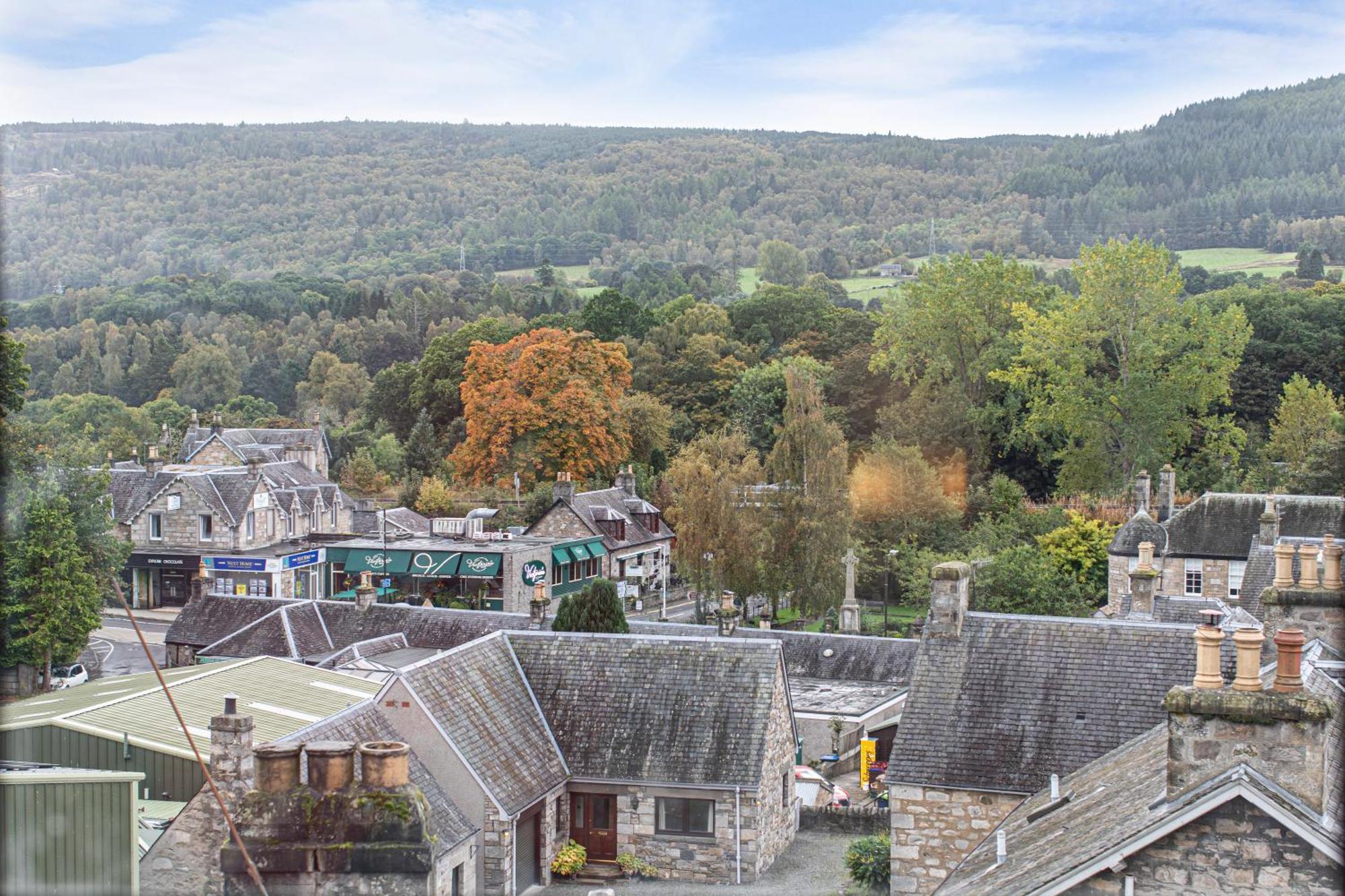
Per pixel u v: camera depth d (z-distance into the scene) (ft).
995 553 291.99
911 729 104.32
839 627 278.26
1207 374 343.87
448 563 293.43
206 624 206.80
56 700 129.49
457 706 117.50
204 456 386.32
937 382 393.50
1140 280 343.46
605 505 338.75
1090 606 274.16
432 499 384.06
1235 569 250.98
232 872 62.49
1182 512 260.01
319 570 327.47
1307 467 283.79
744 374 452.76
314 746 63.77
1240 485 325.01
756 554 288.92
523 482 385.09
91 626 219.41
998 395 390.63
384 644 179.83
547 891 116.67
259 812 62.85
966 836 100.32
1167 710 64.54
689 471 297.53
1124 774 84.17
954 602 109.91
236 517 312.29
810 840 132.67
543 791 117.39
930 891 100.89
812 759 173.27
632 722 125.39
